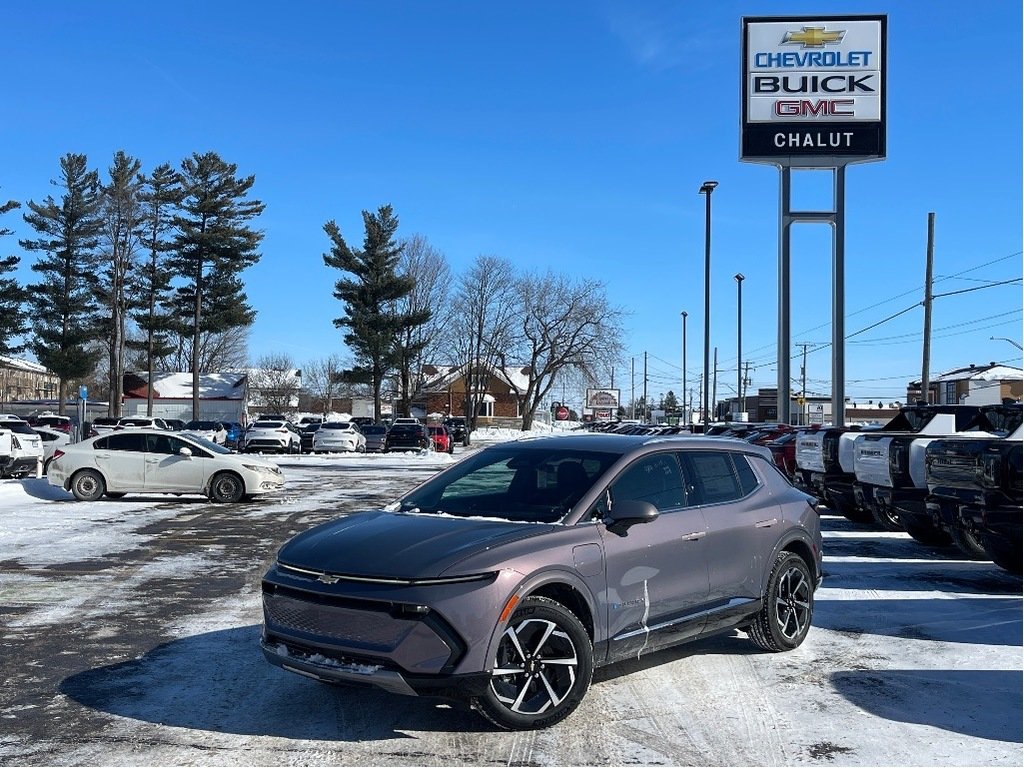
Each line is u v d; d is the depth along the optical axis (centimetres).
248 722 532
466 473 652
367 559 508
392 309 6138
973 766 474
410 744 498
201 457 1792
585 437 682
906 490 1167
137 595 895
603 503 580
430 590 483
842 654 692
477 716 541
